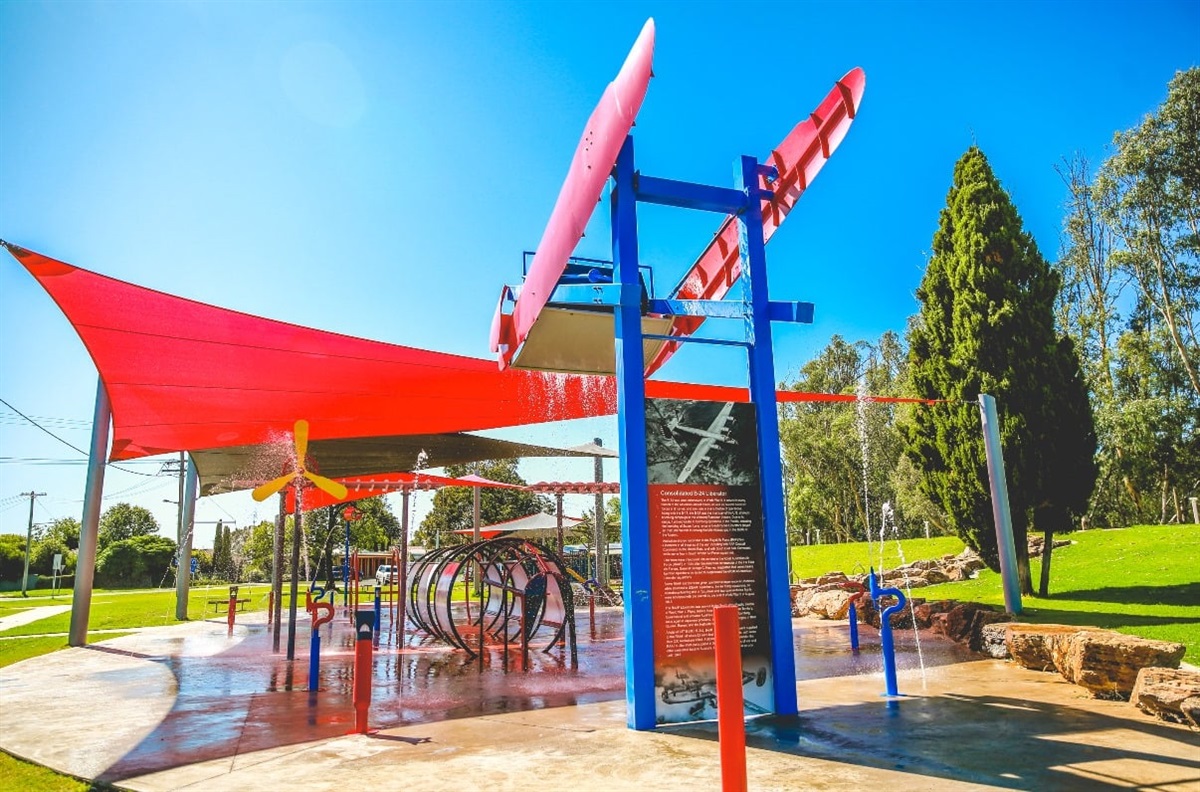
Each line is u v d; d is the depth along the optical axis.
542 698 7.25
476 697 7.38
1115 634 6.77
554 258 5.92
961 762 4.45
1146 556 15.59
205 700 7.58
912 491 30.27
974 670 7.89
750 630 6.02
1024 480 13.46
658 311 6.48
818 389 46.38
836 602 13.95
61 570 56.59
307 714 6.68
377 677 8.91
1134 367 27.03
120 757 5.26
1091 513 34.59
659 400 6.13
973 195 14.86
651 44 4.00
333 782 4.43
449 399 11.62
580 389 11.45
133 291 7.74
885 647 6.76
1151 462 24.50
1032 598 12.92
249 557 59.31
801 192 6.51
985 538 14.16
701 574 5.97
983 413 12.34
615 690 7.67
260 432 12.32
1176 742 4.81
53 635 16.44
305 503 19.55
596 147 4.97
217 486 15.81
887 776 4.20
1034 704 6.09
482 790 4.19
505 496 47.62
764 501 6.30
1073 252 31.94
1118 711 5.75
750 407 6.46
